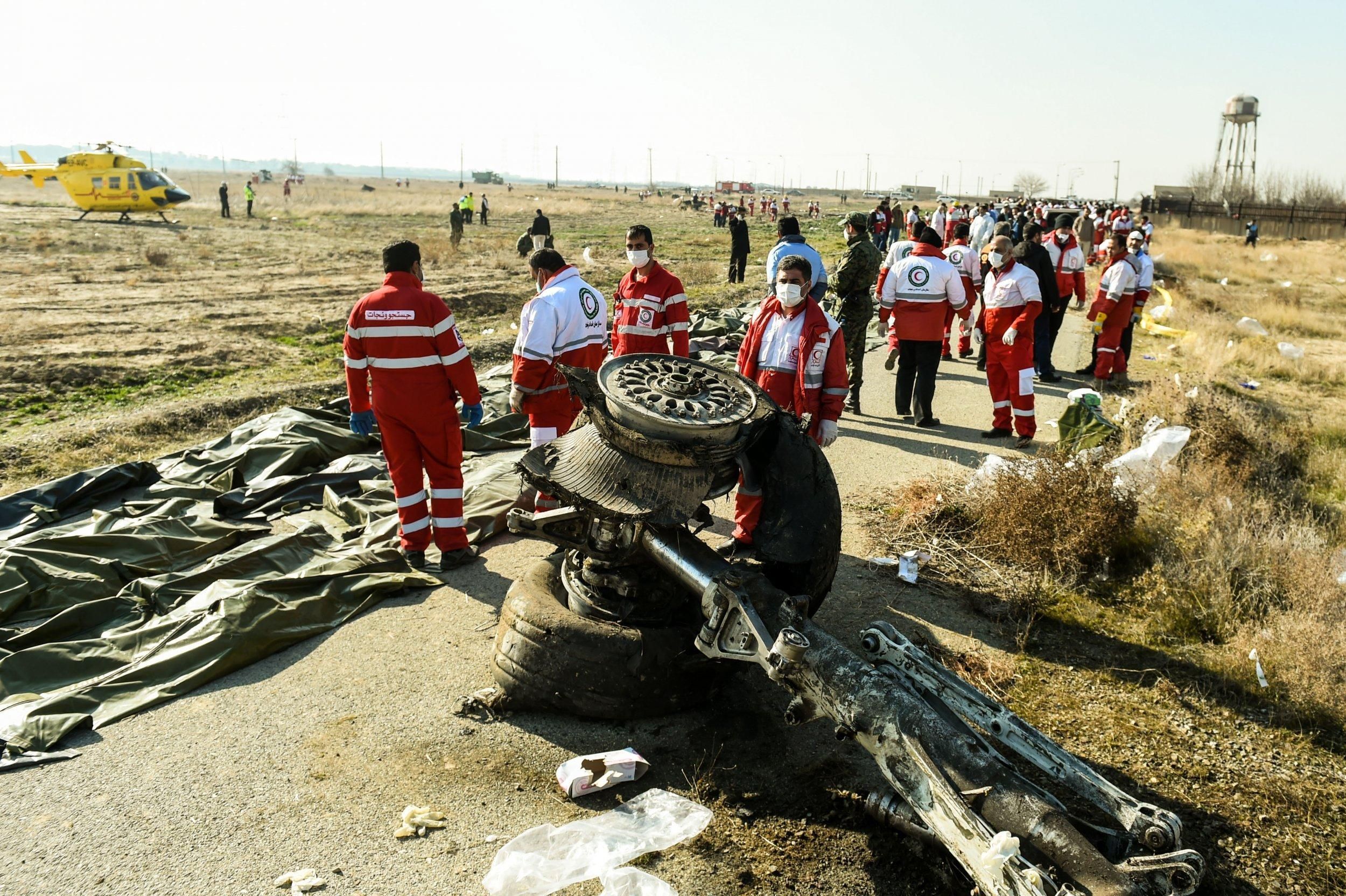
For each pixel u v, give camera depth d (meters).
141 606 4.83
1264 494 7.54
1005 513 6.16
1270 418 10.35
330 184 128.75
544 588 4.39
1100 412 8.46
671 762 3.80
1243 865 3.33
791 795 3.61
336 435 7.63
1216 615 5.25
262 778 3.57
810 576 4.27
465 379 5.40
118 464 7.45
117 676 4.15
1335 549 6.38
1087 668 4.76
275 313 16.92
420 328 5.23
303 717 4.01
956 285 9.08
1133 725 4.22
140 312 16.50
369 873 3.07
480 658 4.58
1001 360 8.74
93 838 3.19
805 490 4.31
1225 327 16.70
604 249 32.78
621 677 3.90
